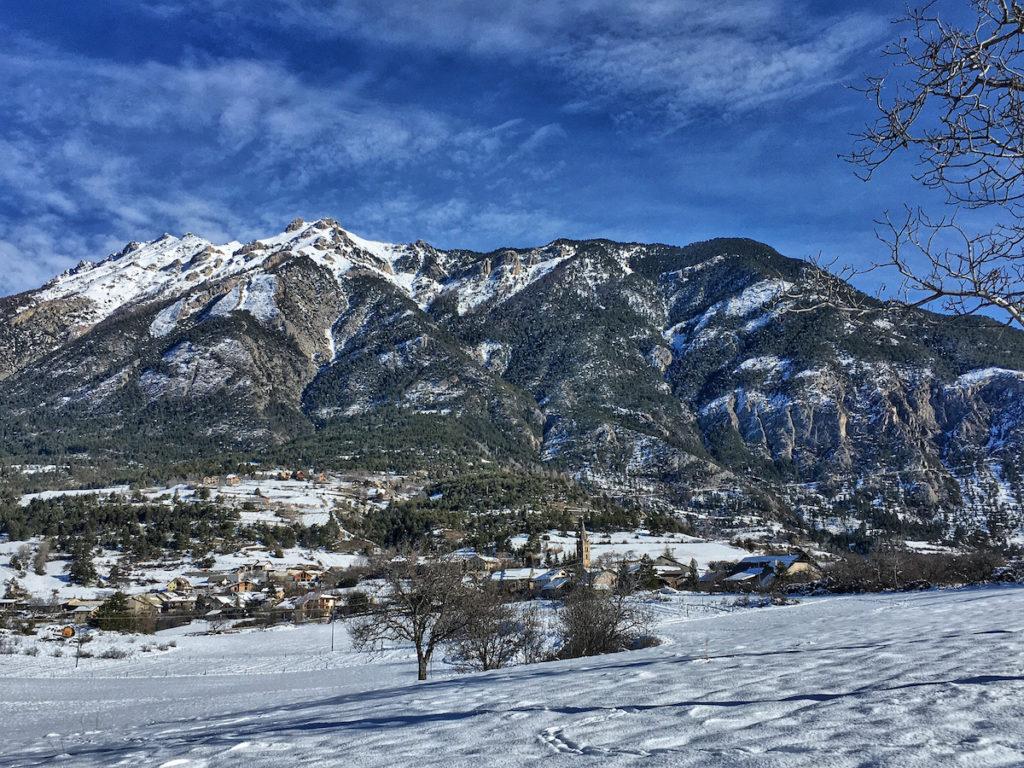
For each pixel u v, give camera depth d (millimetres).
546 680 9305
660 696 6586
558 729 5316
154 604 87750
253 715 10734
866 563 60406
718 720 5117
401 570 27016
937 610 19641
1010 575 47906
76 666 52094
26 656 56344
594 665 12203
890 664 7418
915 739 4066
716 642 16938
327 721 7570
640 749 4441
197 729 9188
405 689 12438
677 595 67188
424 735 5680
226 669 47938
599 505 175500
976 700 5035
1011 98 6582
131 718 17594
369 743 5613
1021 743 3877
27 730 16125
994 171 6766
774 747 4148
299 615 83750
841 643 11734
